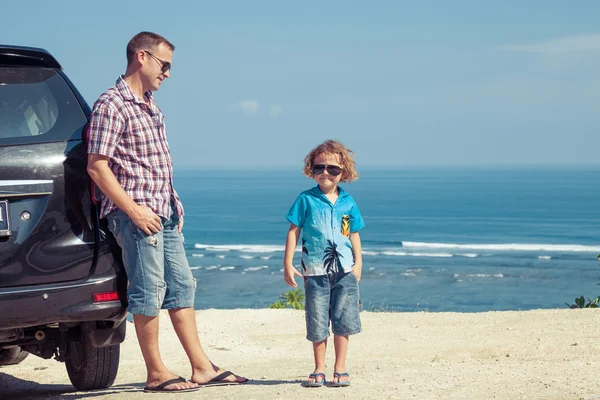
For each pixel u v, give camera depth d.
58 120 4.38
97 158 4.26
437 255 74.12
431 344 8.27
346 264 4.94
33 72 4.47
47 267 4.18
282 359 7.61
